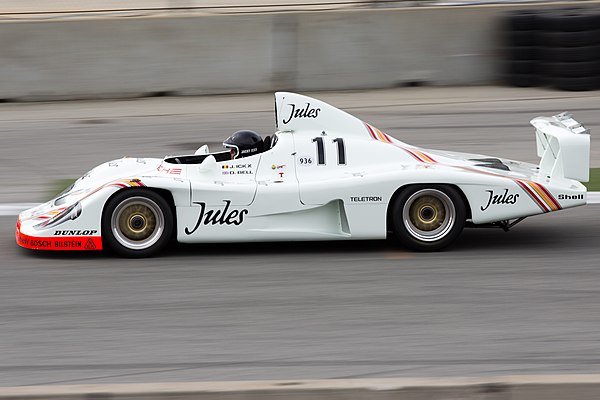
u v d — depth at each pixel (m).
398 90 40.84
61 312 15.39
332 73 40.81
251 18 40.09
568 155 18.97
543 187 18.81
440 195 18.75
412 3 43.00
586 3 42.50
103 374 12.69
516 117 34.88
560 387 10.80
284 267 18.02
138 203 18.42
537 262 18.33
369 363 13.00
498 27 41.06
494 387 10.79
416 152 19.83
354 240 20.02
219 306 15.65
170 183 18.36
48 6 45.97
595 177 26.53
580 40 38.81
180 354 13.42
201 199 18.41
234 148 19.34
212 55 40.12
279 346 13.73
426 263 18.20
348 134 19.70
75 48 39.44
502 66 41.19
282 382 11.01
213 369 12.84
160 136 32.84
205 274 17.53
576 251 19.20
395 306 15.55
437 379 11.00
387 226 19.19
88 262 18.39
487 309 15.38
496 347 13.60
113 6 45.62
